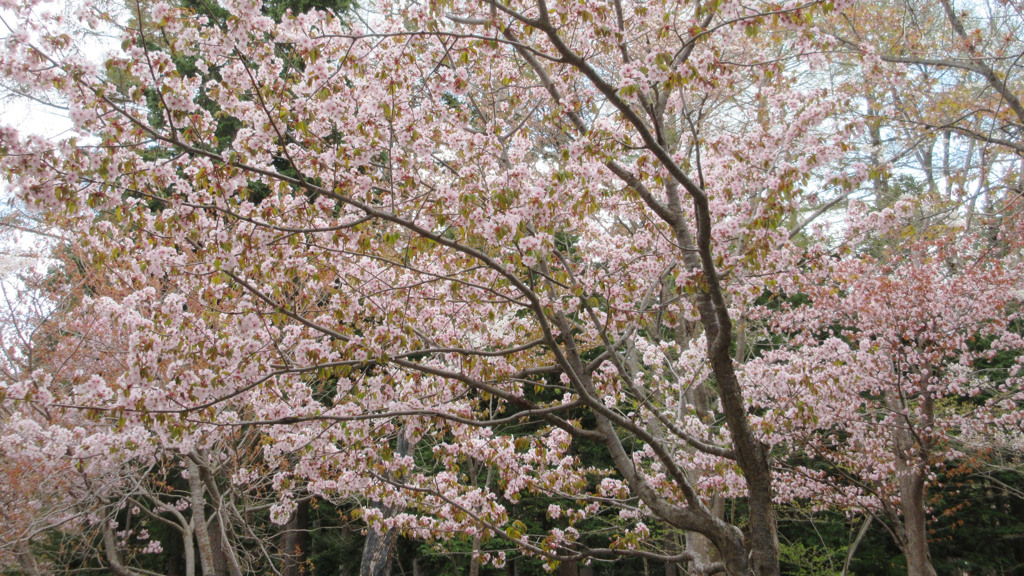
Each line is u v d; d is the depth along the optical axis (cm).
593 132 404
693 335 935
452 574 1350
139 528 1354
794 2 361
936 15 982
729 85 516
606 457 1416
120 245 433
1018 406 934
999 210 773
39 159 326
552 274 544
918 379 810
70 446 580
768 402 755
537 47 577
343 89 430
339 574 1448
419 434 540
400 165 436
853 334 840
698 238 427
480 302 544
